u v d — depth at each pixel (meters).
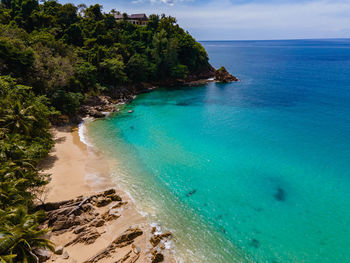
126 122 51.88
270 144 41.50
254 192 28.98
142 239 21.14
